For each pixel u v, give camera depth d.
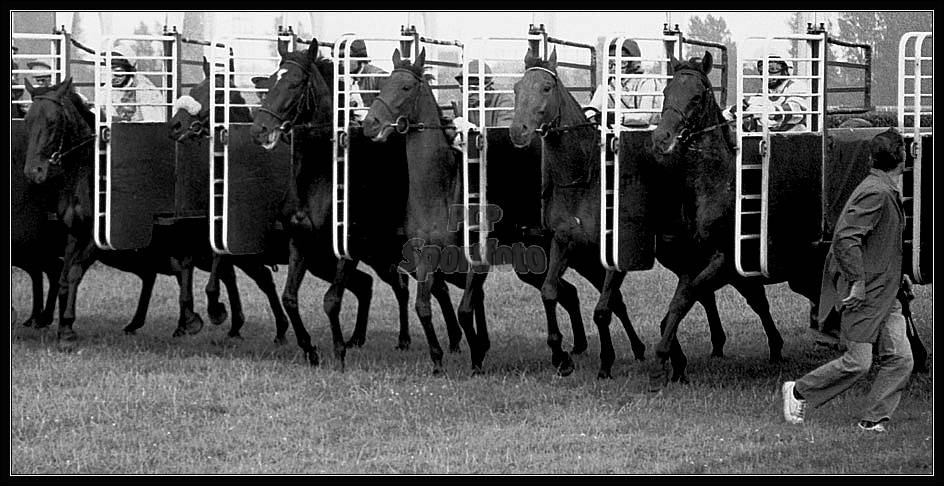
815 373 11.30
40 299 18.53
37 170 15.58
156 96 19.31
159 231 16.80
